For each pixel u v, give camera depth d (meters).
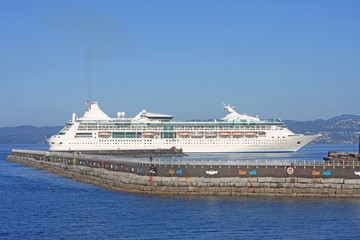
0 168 163.62
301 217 63.59
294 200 72.06
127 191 86.94
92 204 77.00
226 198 74.12
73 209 73.44
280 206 68.88
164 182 78.75
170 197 76.19
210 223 61.75
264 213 65.56
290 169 74.31
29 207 76.19
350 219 62.56
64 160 143.50
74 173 124.00
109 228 61.03
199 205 70.44
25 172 144.62
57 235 58.66
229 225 60.78
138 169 86.31
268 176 75.06
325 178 73.56
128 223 63.03
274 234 57.28
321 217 63.47
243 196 74.88
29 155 194.25
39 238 57.50
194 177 77.50
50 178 123.38
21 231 60.72
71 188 99.00
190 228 59.94
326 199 72.31
